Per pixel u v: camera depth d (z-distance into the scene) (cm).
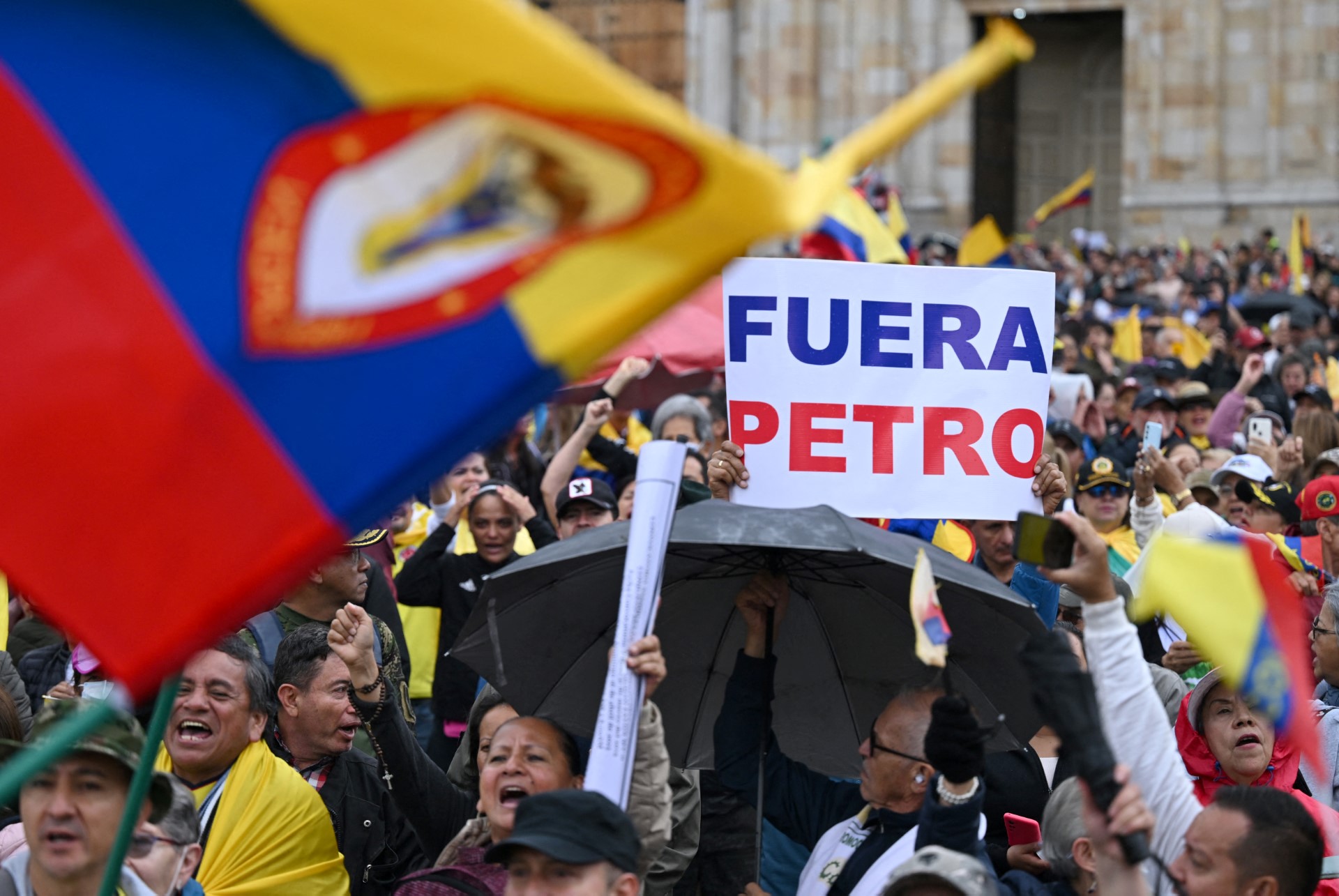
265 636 807
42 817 480
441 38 303
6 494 332
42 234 330
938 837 476
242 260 325
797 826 649
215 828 626
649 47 5100
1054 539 477
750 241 307
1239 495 1188
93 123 326
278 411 327
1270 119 4569
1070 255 4609
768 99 4859
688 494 885
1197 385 1733
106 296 330
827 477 693
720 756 610
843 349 696
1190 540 432
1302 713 418
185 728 636
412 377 323
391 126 317
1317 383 1969
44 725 484
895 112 308
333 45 313
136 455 330
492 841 581
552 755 567
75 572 331
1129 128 4684
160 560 330
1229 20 4609
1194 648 822
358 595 832
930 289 700
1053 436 1362
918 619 423
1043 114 5416
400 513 1116
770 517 572
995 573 854
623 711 485
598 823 452
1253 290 3525
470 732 704
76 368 331
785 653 643
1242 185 4609
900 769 557
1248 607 420
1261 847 471
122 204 327
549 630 614
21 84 326
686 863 667
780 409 694
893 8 4778
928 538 978
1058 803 554
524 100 304
